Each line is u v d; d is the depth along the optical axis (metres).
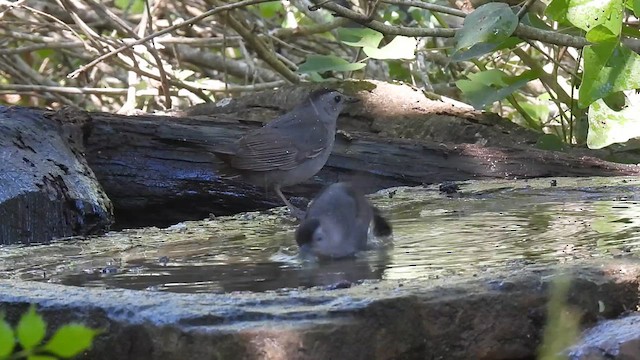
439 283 5.38
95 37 16.89
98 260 7.53
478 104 14.35
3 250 8.30
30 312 3.64
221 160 11.50
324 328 4.73
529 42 14.15
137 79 18.70
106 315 4.91
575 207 9.57
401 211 9.69
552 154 12.51
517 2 14.11
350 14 12.62
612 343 4.93
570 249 6.87
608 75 10.79
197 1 20.27
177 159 12.11
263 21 20.55
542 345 5.23
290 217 10.17
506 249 7.10
